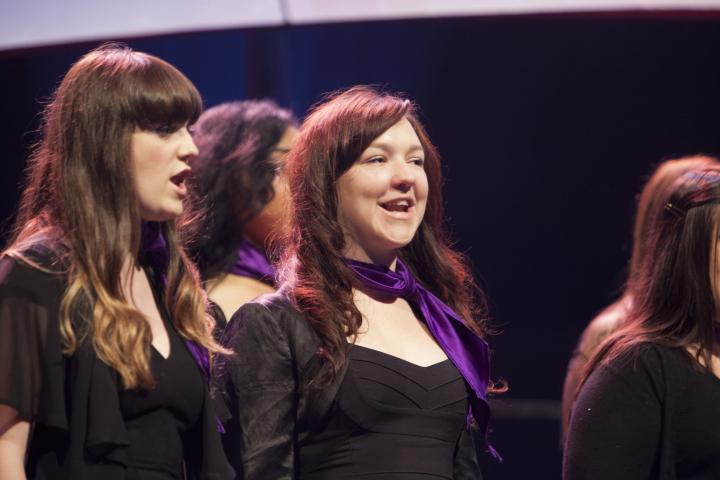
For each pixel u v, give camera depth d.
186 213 9.31
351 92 8.99
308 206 8.52
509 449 18.47
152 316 7.54
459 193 20.78
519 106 20.55
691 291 8.98
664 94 20.52
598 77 20.53
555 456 18.38
